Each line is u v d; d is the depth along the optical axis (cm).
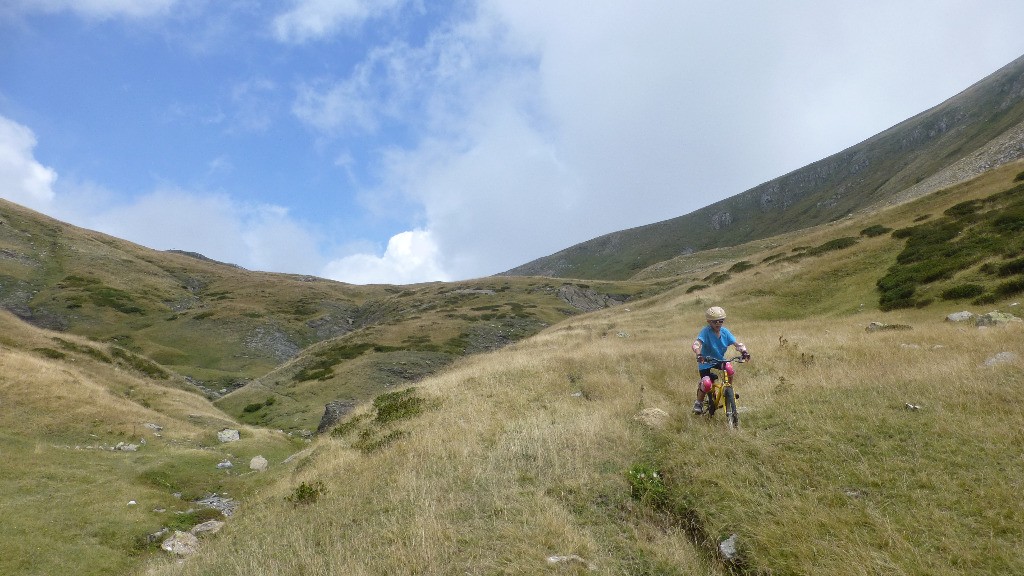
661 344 2367
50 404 2036
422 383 2003
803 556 462
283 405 4150
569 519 602
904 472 570
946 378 856
